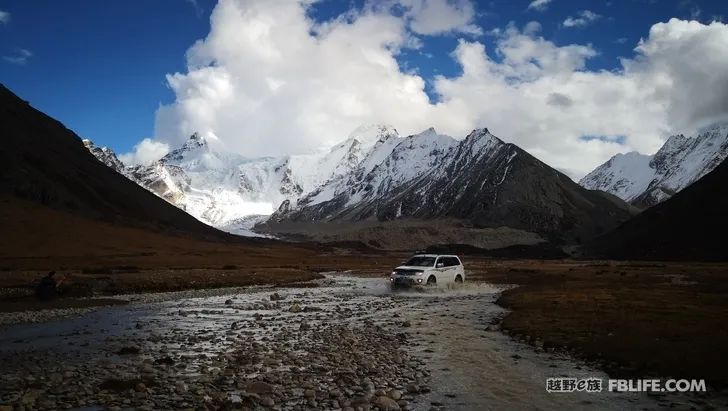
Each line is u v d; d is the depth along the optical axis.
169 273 60.94
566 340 18.47
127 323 25.94
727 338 16.34
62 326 24.89
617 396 12.35
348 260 138.25
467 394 12.64
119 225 144.88
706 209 176.25
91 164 190.12
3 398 12.04
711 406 11.38
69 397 12.17
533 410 11.41
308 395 12.29
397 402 11.84
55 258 81.62
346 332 21.84
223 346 18.97
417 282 42.78
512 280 58.41
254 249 163.00
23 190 130.62
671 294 32.75
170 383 13.57
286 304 35.25
